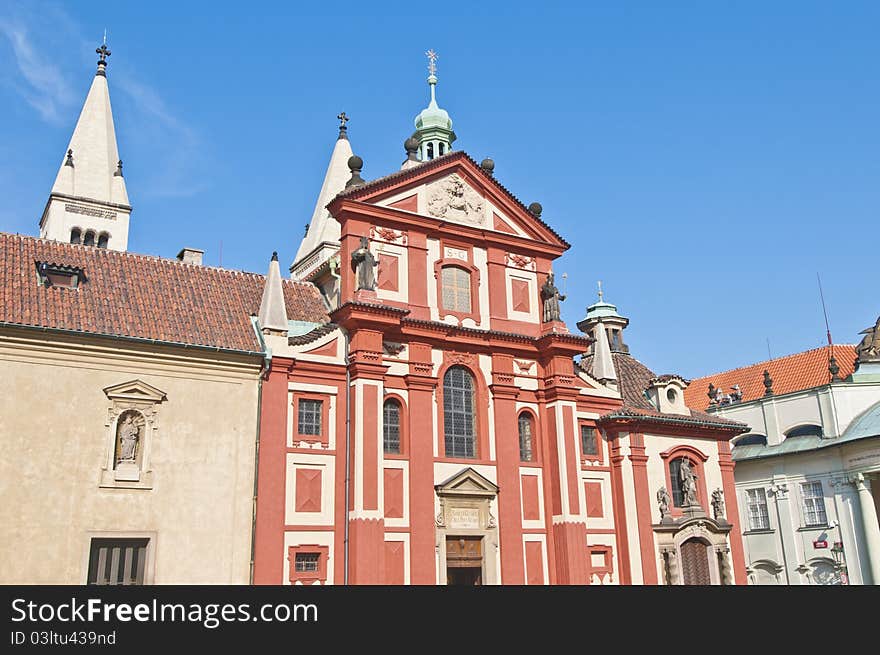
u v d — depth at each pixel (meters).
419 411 35.34
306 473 32.28
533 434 38.94
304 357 33.34
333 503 32.56
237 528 30.22
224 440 30.80
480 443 37.06
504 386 38.12
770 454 49.12
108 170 60.25
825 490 46.41
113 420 29.02
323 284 39.97
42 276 30.52
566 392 39.03
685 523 40.59
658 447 41.72
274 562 30.55
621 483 40.03
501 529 36.12
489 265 39.81
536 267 41.38
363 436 33.06
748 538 50.28
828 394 47.25
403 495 34.06
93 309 30.41
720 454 44.00
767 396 50.69
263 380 32.19
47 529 27.11
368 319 34.34
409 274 37.25
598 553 38.81
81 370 28.91
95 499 28.11
